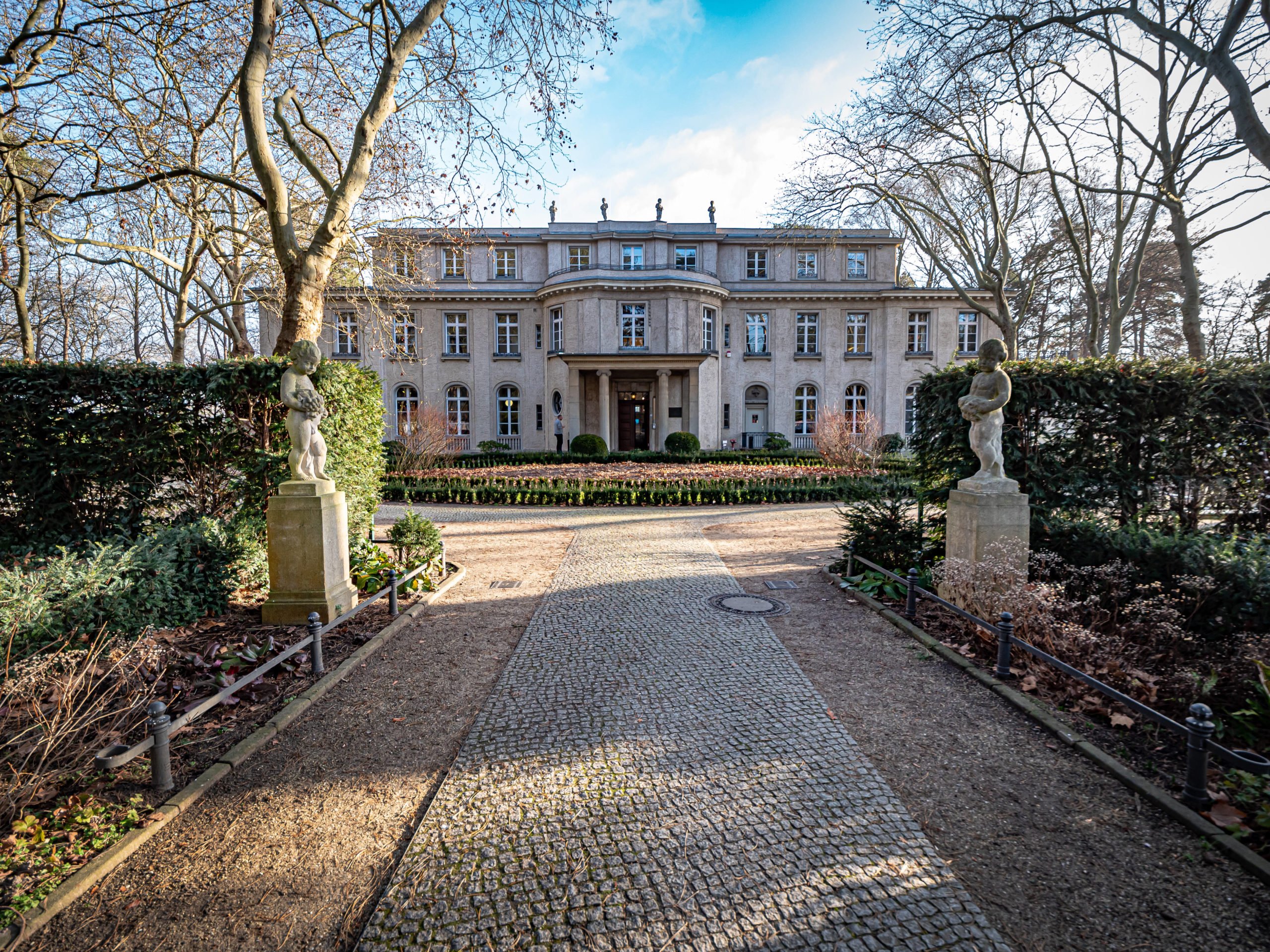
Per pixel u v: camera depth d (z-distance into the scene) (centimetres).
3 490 664
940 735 354
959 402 569
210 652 430
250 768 326
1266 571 420
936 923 216
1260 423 579
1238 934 211
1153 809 282
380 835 271
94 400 667
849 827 270
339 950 209
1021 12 993
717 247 3020
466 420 2981
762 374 3033
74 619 410
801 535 1066
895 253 3072
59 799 287
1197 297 1153
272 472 653
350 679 445
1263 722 323
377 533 1023
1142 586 457
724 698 407
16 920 215
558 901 227
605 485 1538
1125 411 624
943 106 1248
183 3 855
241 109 766
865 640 521
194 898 234
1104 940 209
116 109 1004
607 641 521
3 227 986
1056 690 397
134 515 672
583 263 2956
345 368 722
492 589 713
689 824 272
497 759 331
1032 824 272
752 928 214
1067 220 1401
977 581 503
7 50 843
